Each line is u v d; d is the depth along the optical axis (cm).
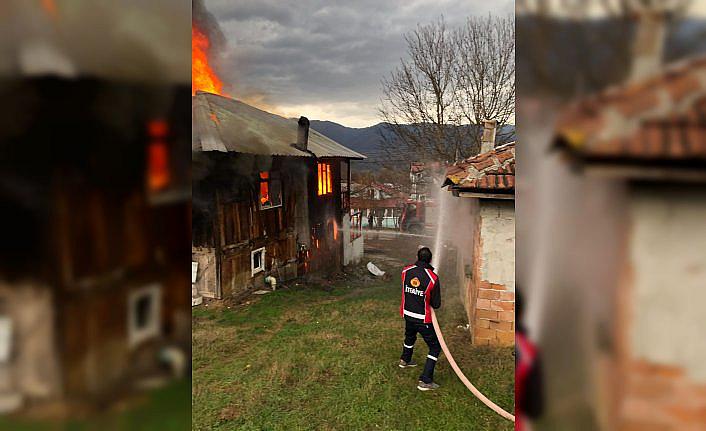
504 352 524
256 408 441
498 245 530
